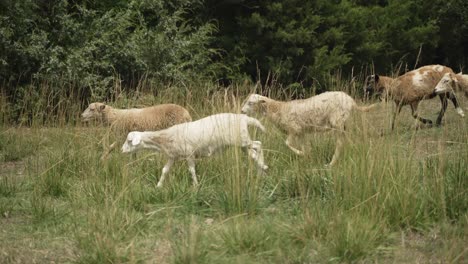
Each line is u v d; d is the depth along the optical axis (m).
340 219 6.29
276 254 5.98
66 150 9.30
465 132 7.84
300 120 9.48
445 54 24.69
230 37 19.91
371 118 8.20
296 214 7.03
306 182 7.69
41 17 15.83
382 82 12.50
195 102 11.43
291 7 19.42
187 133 8.27
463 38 24.14
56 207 7.68
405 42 22.66
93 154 9.14
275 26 19.73
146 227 6.86
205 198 7.64
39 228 7.03
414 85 12.28
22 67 14.88
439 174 7.05
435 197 6.93
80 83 14.04
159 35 16.14
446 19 23.19
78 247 6.40
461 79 12.25
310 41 19.73
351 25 21.00
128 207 7.47
